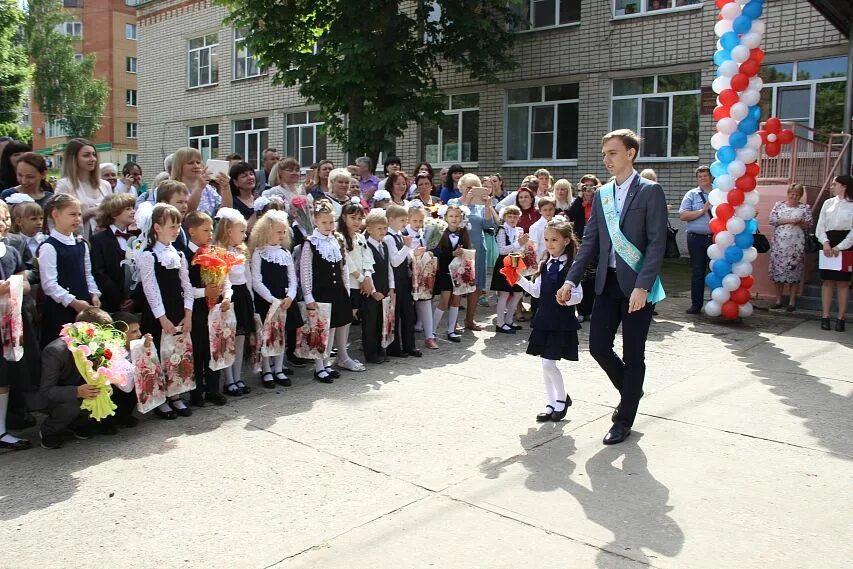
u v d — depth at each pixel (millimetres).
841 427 4883
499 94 17078
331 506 3648
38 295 4953
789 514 3566
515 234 7965
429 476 4035
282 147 22281
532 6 16375
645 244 4535
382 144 14375
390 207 6973
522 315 8898
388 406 5359
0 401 4492
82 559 3125
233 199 6820
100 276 5203
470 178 8352
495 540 3275
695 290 9180
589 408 5320
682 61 14367
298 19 14680
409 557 3121
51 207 4812
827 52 12797
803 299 9578
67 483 3951
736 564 3070
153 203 6219
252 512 3584
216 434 4750
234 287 5648
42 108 43812
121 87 46312
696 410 5258
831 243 8172
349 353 7090
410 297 6980
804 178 11352
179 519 3512
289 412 5219
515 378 6156
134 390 4844
